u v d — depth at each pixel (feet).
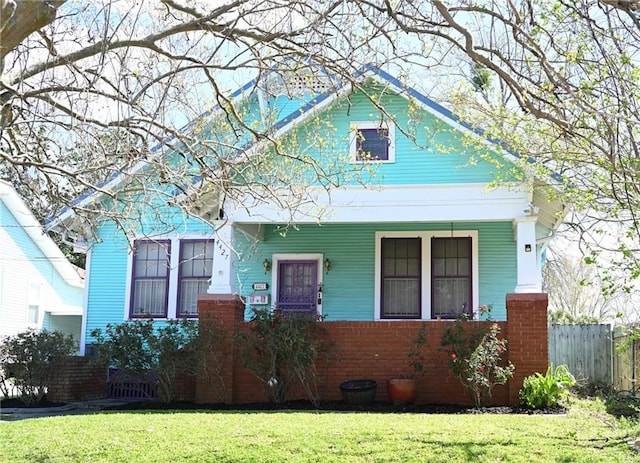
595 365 62.90
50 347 53.11
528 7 26.17
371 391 46.29
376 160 52.54
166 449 31.37
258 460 29.50
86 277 61.67
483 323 46.19
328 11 27.89
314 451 30.60
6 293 79.36
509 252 56.29
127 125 29.68
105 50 26.32
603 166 29.76
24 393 52.90
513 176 49.16
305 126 51.67
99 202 42.45
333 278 58.18
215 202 50.24
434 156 52.26
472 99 46.32
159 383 48.03
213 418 38.73
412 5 26.16
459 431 34.06
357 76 36.99
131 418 39.14
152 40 28.45
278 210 50.75
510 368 44.34
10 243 80.23
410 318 56.54
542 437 32.73
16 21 20.84
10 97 28.19
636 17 22.08
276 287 58.54
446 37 24.29
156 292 60.75
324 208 40.68
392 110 52.80
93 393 57.31
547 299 46.24
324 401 47.78
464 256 56.80
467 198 49.60
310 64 30.45
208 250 60.29
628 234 31.30
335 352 48.47
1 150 28.45
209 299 49.29
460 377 44.88
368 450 30.53
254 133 31.91
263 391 48.62
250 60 30.12
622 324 53.26
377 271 57.41
